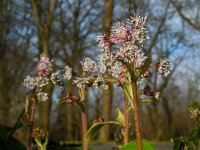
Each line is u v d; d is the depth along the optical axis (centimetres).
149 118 3881
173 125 3881
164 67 245
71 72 303
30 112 343
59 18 3612
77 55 3472
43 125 2666
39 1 2905
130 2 3453
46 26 2897
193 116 327
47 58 317
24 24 3528
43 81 313
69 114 3625
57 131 3744
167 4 3616
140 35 236
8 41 3766
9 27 3581
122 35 236
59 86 314
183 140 322
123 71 251
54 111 3416
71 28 3662
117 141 417
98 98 3519
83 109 317
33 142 390
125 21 240
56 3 3089
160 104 4025
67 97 311
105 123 308
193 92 4197
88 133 310
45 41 2811
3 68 3703
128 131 312
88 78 298
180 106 4056
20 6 3412
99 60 253
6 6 3256
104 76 272
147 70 252
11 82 3756
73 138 3656
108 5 2798
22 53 3775
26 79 316
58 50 3628
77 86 303
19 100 3638
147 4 3578
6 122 3547
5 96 3628
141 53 239
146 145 276
